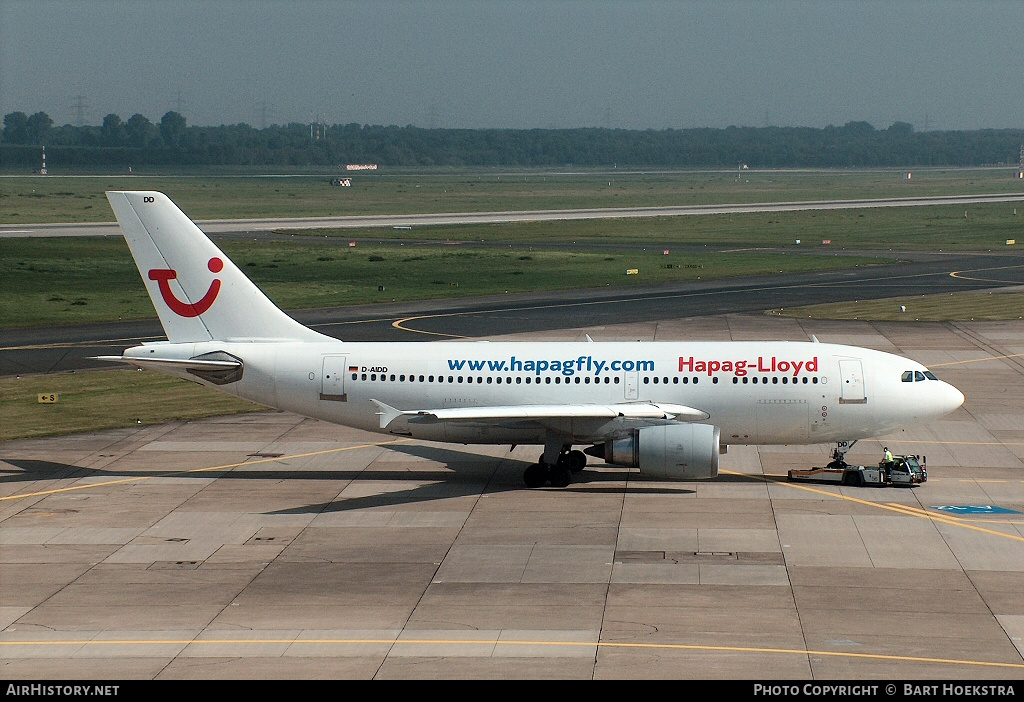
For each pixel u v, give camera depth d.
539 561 75.44
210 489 94.69
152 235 97.00
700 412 93.31
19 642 62.28
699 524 83.44
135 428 118.12
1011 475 96.75
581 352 96.12
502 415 89.62
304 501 90.94
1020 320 187.88
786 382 93.62
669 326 185.00
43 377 145.25
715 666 57.69
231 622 65.06
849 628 62.84
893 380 93.81
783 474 98.19
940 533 80.62
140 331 183.12
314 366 96.50
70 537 81.56
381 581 71.81
